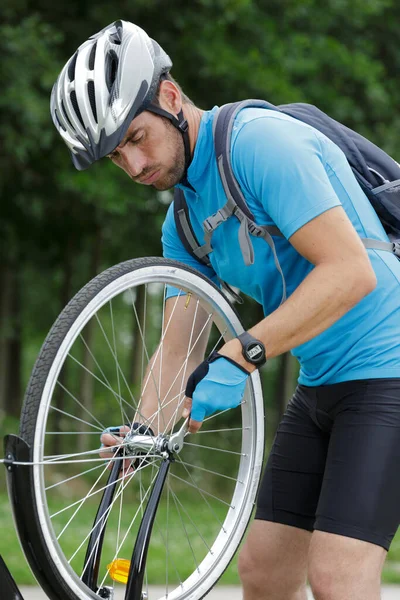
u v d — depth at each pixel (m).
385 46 36.25
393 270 6.69
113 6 30.95
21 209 33.75
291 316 6.07
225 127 6.45
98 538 6.23
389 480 6.31
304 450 7.20
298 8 31.98
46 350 5.69
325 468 6.62
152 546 16.98
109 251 38.25
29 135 27.67
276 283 6.80
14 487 5.57
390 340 6.55
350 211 6.67
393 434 6.38
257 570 7.29
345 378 6.59
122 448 6.43
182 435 6.38
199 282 6.59
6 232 34.88
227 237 6.70
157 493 6.36
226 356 6.15
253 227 6.49
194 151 6.53
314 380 6.86
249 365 6.15
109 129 6.09
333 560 6.21
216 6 30.31
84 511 22.34
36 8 30.75
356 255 6.08
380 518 6.26
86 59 6.22
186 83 30.84
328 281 6.02
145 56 6.24
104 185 28.80
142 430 6.56
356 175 6.86
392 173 6.99
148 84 6.23
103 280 5.96
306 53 32.16
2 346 39.88
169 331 7.38
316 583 6.27
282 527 7.22
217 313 6.81
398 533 22.16
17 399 44.06
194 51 30.17
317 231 6.09
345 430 6.53
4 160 29.88
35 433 5.58
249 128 6.37
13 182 32.00
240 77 29.69
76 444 36.00
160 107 6.37
